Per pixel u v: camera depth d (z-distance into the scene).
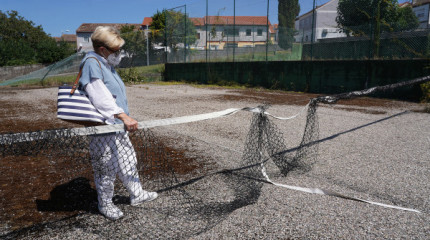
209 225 2.43
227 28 16.70
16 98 11.92
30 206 2.73
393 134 5.52
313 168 3.77
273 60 15.98
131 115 7.70
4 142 1.75
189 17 18.55
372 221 2.50
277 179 3.42
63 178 3.39
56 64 23.12
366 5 11.96
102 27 2.18
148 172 3.56
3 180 3.34
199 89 15.12
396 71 10.66
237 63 16.39
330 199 2.91
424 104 9.35
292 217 2.56
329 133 5.60
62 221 2.47
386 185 3.24
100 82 2.02
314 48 14.90
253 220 2.51
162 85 17.88
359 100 10.51
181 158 4.14
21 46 33.56
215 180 3.36
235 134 5.55
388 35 11.47
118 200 2.85
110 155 2.30
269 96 11.91
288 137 5.35
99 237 2.25
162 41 25.89
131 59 25.05
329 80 12.74
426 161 4.01
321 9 14.92
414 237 2.27
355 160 4.06
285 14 15.54
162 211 2.64
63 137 1.89
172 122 2.37
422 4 22.83
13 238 2.22
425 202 2.85
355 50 12.62
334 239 2.24
